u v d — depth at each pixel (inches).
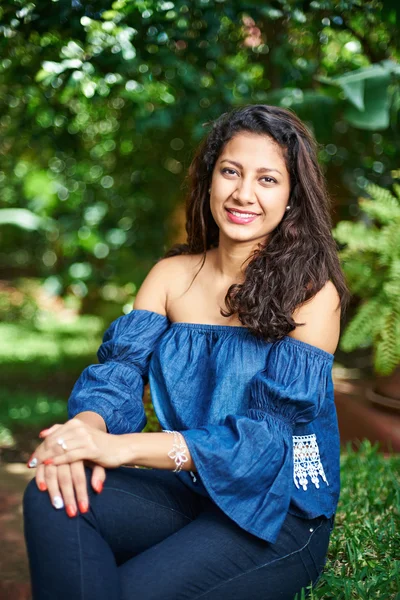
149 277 82.5
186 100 169.2
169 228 273.0
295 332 73.0
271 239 75.7
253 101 173.0
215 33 151.8
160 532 69.3
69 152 207.6
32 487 64.0
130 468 73.9
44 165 301.3
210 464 65.7
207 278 78.8
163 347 76.3
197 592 63.7
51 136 192.5
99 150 279.7
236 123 75.0
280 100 166.9
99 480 64.9
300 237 74.2
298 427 70.6
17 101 196.9
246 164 73.4
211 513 69.0
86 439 64.0
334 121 185.0
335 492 74.0
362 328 144.1
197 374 74.8
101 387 74.7
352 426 163.6
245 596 65.8
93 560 60.9
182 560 63.7
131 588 61.5
